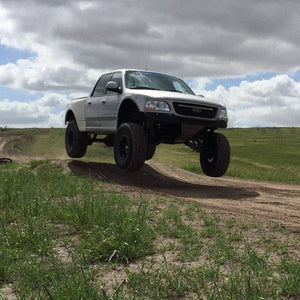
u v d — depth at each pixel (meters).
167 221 4.95
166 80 10.22
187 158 24.17
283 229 4.61
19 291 2.79
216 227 4.54
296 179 14.04
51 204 5.53
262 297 2.48
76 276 2.89
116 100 9.72
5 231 4.09
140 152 8.88
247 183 11.40
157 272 3.00
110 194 6.86
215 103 9.09
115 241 3.60
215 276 2.97
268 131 115.44
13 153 23.61
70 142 12.49
